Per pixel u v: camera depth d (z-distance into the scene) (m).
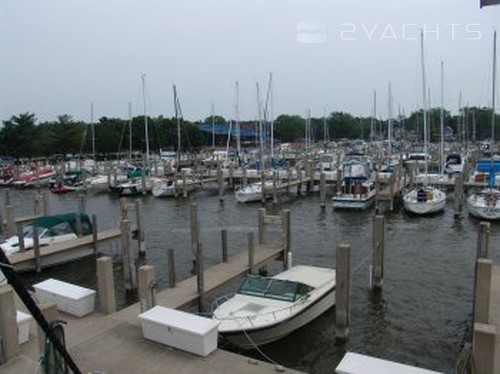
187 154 83.56
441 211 35.34
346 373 8.74
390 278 20.84
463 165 48.94
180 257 25.52
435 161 57.81
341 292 14.58
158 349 10.89
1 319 10.44
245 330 13.17
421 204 34.19
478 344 9.08
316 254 25.28
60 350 4.86
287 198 45.00
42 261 22.78
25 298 4.00
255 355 14.00
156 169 58.66
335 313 15.45
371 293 18.95
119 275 22.69
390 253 25.08
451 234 29.25
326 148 91.00
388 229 30.86
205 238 29.69
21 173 63.75
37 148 90.44
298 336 14.87
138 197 48.81
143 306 13.62
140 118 92.81
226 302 14.80
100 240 25.16
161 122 97.56
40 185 59.06
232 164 57.84
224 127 102.19
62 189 53.16
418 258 24.06
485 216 32.22
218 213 38.91
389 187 38.31
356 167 42.47
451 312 17.19
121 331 11.85
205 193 49.16
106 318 13.33
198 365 10.15
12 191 57.91
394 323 16.33
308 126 90.38
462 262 23.28
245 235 30.22
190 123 101.75
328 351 14.52
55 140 92.62
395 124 109.56
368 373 8.67
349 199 37.50
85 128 91.50
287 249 21.56
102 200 48.41
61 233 25.44
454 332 15.65
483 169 45.56
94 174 60.56
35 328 11.95
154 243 28.66
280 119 128.75
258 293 15.09
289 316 13.89
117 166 64.38
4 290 10.58
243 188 44.81
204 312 16.34
